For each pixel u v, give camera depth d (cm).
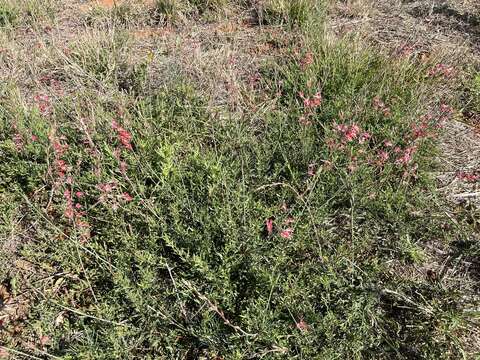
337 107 355
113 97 379
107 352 229
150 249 275
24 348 248
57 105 375
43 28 509
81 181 310
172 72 408
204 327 233
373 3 545
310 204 292
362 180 307
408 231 286
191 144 340
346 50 418
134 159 314
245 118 361
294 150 328
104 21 534
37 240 298
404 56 416
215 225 277
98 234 299
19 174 326
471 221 306
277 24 505
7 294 275
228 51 438
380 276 272
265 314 230
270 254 266
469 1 552
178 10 538
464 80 412
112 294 260
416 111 353
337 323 234
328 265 253
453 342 235
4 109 358
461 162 348
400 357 229
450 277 275
